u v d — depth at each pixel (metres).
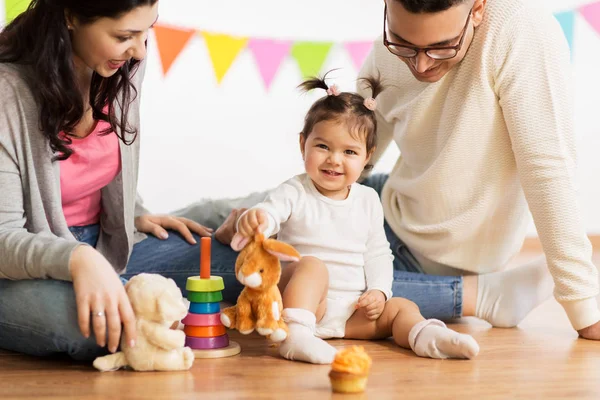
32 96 1.43
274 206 1.65
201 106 3.43
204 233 1.96
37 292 1.36
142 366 1.35
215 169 3.48
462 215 1.84
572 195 1.69
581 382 1.34
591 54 3.64
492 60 1.69
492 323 1.88
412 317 1.62
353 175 1.67
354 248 1.70
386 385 1.30
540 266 1.91
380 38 1.93
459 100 1.74
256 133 3.51
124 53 1.38
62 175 1.58
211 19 3.41
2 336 1.45
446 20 1.51
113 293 1.30
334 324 1.67
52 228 1.52
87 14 1.33
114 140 1.62
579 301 1.71
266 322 1.44
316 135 1.67
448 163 1.78
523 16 1.69
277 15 3.47
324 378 1.33
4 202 1.42
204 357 1.47
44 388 1.25
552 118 1.68
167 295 1.34
